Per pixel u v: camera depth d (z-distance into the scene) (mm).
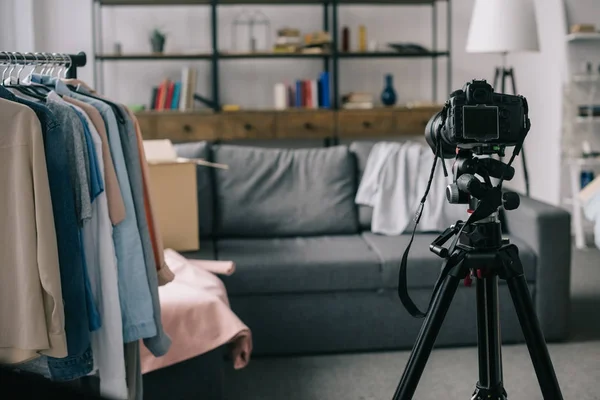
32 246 1717
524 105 1802
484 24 4449
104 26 5500
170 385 2473
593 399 2744
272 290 3166
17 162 1711
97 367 1944
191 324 2447
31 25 5191
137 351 2096
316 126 5324
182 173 3385
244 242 3590
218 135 5246
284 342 3203
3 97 1799
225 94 5664
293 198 3730
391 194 3725
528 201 3510
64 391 950
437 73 5805
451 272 1859
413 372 1879
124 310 1985
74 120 1846
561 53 5812
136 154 2055
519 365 3082
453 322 3258
